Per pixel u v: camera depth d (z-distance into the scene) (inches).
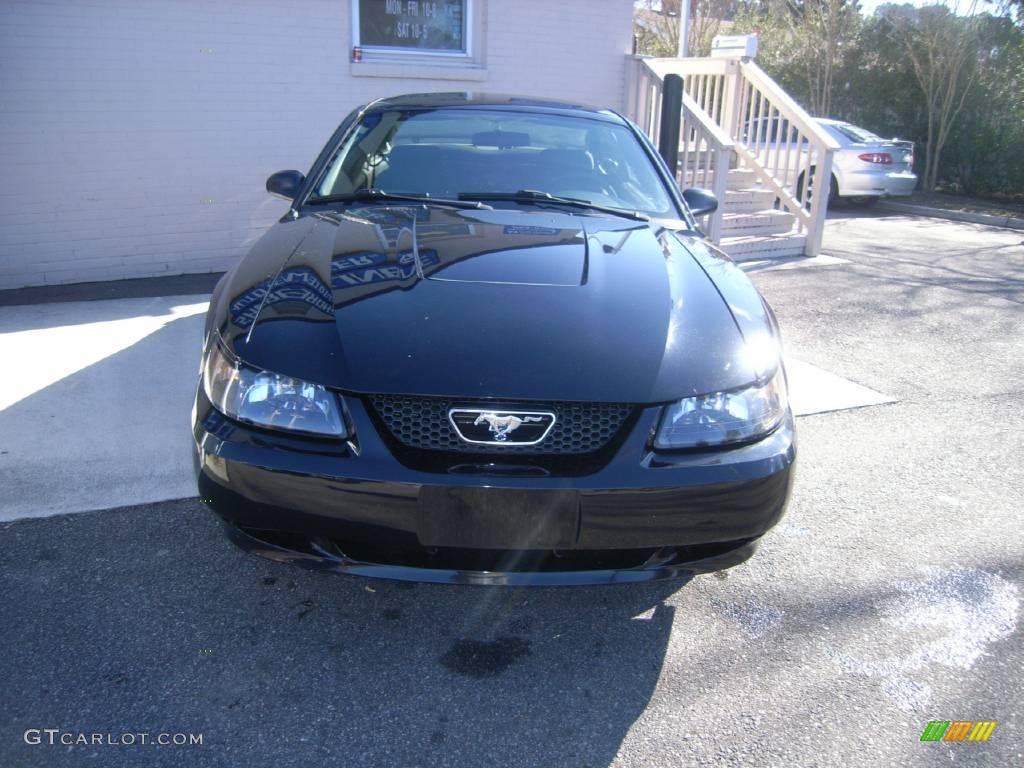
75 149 251.1
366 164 146.5
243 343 95.2
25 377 178.2
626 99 341.7
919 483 149.9
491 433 87.9
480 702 92.6
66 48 243.1
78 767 80.7
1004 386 201.8
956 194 612.4
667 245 125.0
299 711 89.9
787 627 107.8
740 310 106.7
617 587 115.3
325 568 92.4
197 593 109.3
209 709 89.4
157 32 253.3
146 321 219.9
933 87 600.7
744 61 367.9
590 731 88.9
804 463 156.7
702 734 88.9
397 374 88.7
